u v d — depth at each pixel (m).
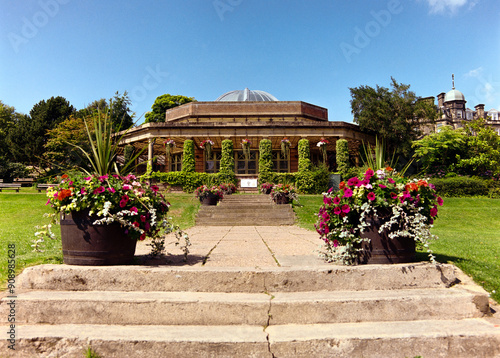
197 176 22.61
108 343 2.51
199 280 3.24
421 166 26.97
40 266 3.42
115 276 3.26
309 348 2.52
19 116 42.47
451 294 3.16
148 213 3.82
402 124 25.38
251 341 2.49
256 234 9.24
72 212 3.53
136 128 24.77
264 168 22.64
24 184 28.31
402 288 3.38
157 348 2.49
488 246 6.79
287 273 3.27
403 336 2.60
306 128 23.97
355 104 26.58
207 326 2.80
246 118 27.67
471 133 25.39
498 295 3.54
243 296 3.05
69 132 25.59
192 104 28.11
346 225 3.87
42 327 2.78
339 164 23.30
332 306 2.91
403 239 3.76
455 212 13.95
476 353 2.64
